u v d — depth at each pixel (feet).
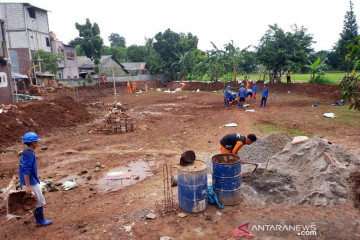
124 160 28.48
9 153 31.78
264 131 37.45
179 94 105.19
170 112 61.72
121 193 20.15
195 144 33.81
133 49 190.08
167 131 41.98
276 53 86.84
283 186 18.38
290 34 87.20
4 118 40.01
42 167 27.02
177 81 143.64
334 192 16.46
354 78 18.38
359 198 15.88
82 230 14.67
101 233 14.32
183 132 40.78
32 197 14.48
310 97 75.20
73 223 15.65
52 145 35.35
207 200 16.14
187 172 15.02
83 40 139.13
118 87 124.88
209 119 49.88
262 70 108.47
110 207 17.62
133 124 44.11
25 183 14.38
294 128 38.60
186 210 15.79
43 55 100.63
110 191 20.80
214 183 16.48
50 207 18.20
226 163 16.19
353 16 98.22
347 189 16.78
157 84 152.15
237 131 38.65
